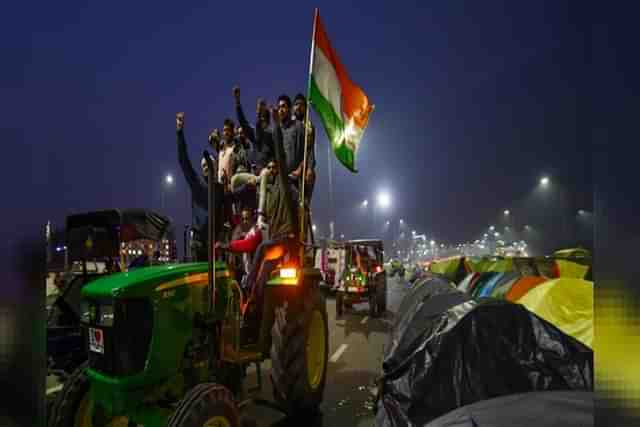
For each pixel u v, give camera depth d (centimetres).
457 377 384
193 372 356
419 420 378
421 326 502
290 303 463
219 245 471
